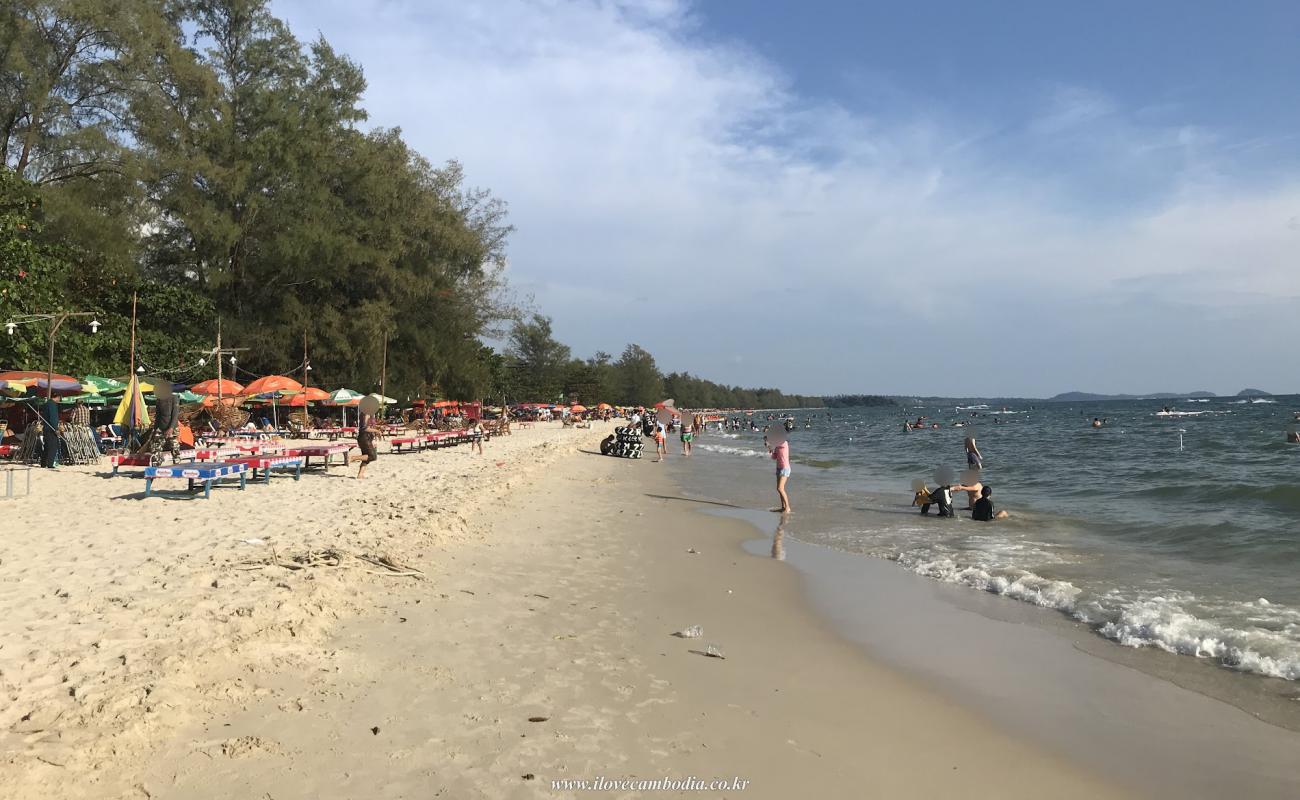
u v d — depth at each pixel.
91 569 7.23
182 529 9.63
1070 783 4.15
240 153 35.19
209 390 26.12
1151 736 4.77
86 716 3.97
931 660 6.16
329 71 40.84
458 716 4.46
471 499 13.33
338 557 7.87
